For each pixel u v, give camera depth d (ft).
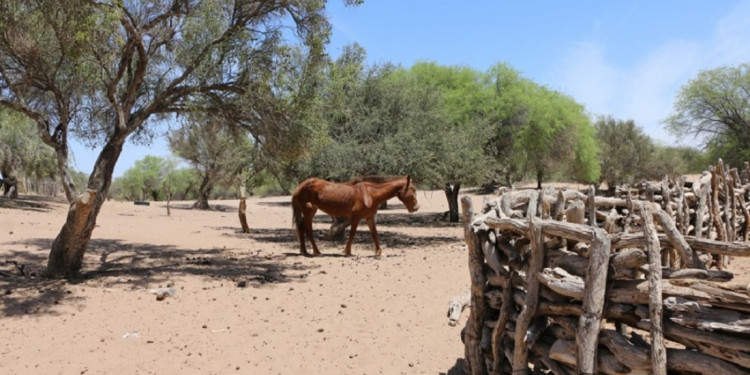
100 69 31.94
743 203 37.73
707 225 32.48
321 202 42.50
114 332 21.20
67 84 32.12
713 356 9.66
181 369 17.63
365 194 42.45
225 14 35.55
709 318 9.65
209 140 94.22
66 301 25.04
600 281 10.75
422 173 51.83
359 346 20.15
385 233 63.57
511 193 17.17
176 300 26.35
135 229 58.70
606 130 136.36
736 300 9.24
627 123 135.33
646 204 11.02
